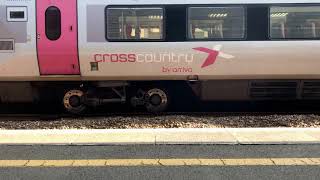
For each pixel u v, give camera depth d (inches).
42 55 417.4
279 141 293.3
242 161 255.3
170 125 366.9
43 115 443.8
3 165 250.5
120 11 418.6
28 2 414.9
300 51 425.1
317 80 435.8
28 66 419.8
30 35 415.8
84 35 416.8
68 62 420.2
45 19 415.2
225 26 422.9
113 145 289.6
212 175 233.3
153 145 289.4
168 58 421.7
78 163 253.6
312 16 424.8
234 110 486.6
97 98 438.0
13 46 416.5
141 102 440.1
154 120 386.3
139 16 419.8
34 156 267.0
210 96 435.2
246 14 422.3
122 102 439.5
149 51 420.2
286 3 422.9
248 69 425.7
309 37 425.7
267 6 422.6
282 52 424.5
